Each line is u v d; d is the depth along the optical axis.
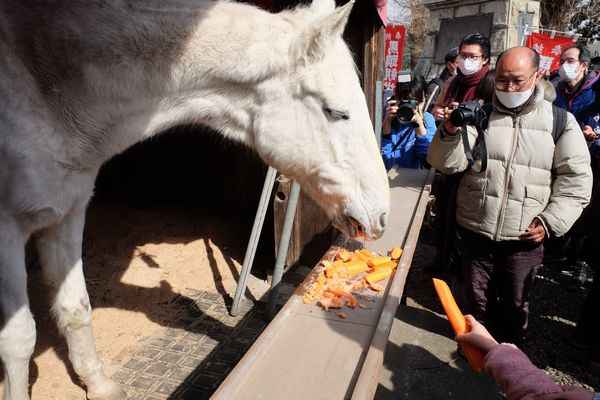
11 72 1.80
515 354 1.24
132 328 3.20
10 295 1.97
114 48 1.90
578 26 15.38
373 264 2.47
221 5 2.06
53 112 1.90
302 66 1.98
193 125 2.67
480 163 2.64
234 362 2.91
